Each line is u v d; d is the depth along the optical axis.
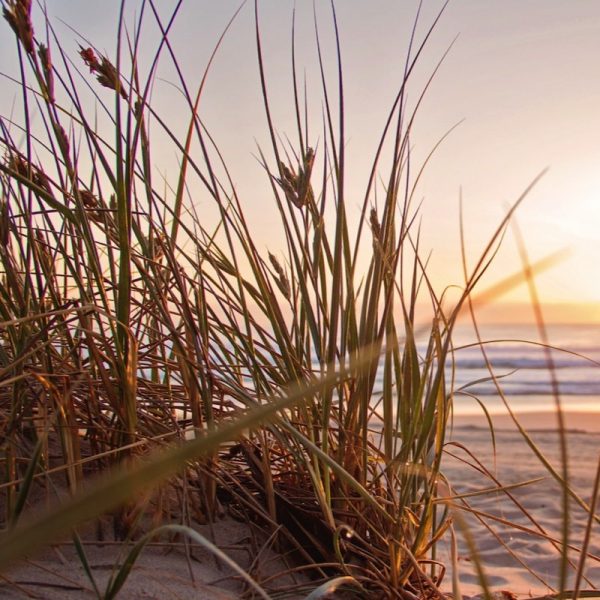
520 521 1.87
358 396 0.94
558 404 0.59
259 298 1.00
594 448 3.61
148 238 0.94
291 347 0.96
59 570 0.81
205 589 0.83
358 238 0.94
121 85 0.89
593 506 0.69
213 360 0.99
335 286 0.91
